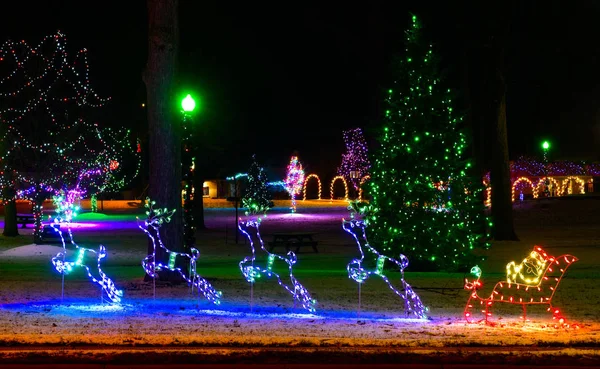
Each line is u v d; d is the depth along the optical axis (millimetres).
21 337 7387
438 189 16984
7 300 11281
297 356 6773
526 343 7312
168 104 13906
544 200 44531
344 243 28125
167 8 13719
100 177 34656
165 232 13930
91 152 31859
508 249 24766
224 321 9117
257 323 8984
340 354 6781
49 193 30062
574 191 61688
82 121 30359
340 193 80000
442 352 6828
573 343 7359
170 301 11391
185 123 16891
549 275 15945
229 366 6645
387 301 11508
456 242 16719
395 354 6789
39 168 28547
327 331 8312
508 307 10938
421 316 9922
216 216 47500
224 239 30375
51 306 10656
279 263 20719
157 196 13938
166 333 8008
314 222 41156
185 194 16219
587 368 6699
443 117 17109
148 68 13875
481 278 14875
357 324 9008
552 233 31828
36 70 29766
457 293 12461
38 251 23953
